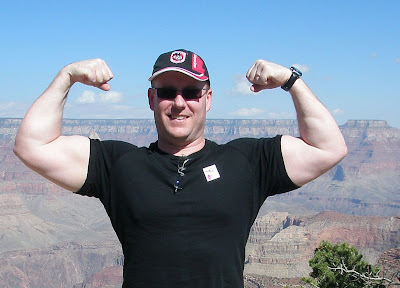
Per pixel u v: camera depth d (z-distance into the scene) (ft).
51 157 5.00
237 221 4.87
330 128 5.01
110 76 5.10
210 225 4.80
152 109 5.31
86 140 5.25
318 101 5.09
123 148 5.20
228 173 4.96
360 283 13.56
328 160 5.00
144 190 4.88
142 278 4.77
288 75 5.05
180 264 4.72
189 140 5.07
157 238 4.77
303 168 5.04
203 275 4.75
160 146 5.20
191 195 4.83
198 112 5.03
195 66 4.98
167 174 4.92
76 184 5.09
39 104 5.04
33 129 4.98
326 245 14.90
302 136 5.16
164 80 4.99
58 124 5.10
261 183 5.11
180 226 4.77
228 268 4.80
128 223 4.90
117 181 5.01
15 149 5.02
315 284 14.12
